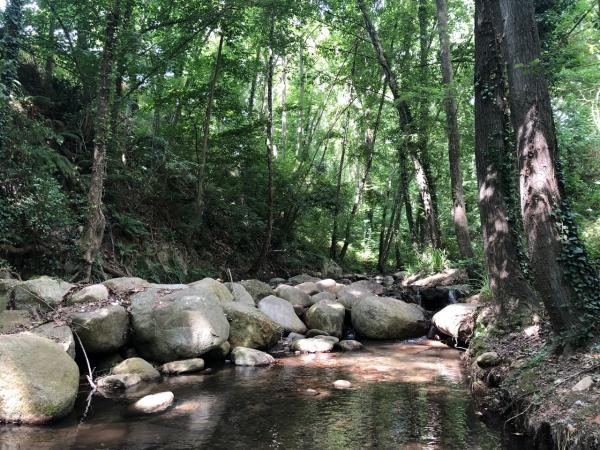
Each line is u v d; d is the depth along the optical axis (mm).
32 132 8758
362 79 16688
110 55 9320
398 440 4062
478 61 6641
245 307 8055
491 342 6098
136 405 4914
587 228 7926
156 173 12883
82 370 6270
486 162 6535
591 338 4438
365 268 20172
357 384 5832
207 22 11273
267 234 14188
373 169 20047
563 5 8242
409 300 11352
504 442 3982
